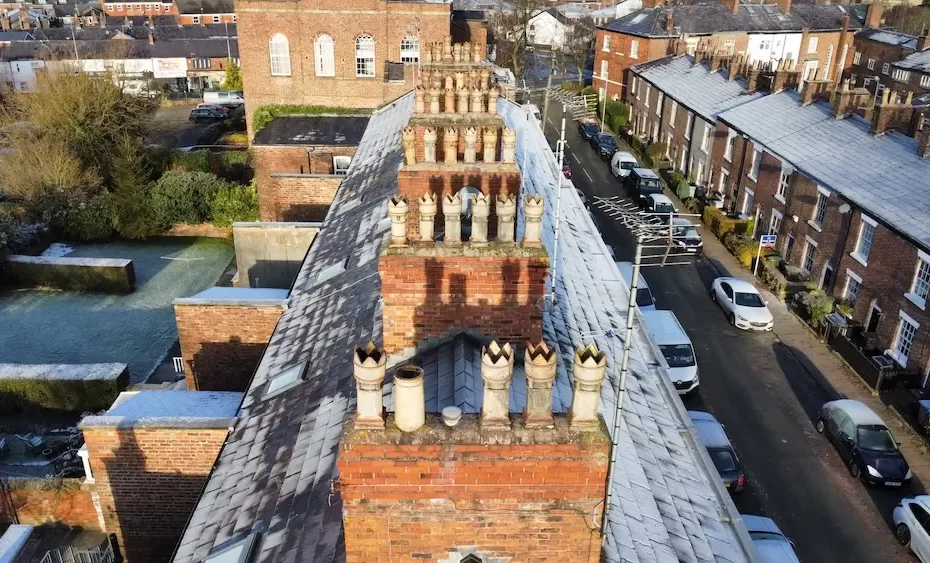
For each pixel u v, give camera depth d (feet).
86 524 58.80
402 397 20.79
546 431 21.35
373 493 21.63
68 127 147.33
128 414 51.44
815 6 231.71
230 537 30.40
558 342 39.09
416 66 132.46
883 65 210.38
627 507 28.99
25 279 121.70
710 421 73.46
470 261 31.86
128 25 319.47
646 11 217.77
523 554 22.89
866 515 68.39
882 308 92.68
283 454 34.88
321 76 144.46
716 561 27.96
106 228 141.69
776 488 71.72
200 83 270.67
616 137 202.90
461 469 21.30
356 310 46.80
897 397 84.94
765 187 126.41
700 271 120.78
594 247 62.64
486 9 274.57
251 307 61.93
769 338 100.99
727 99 153.89
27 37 276.21
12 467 74.08
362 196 73.97
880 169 102.78
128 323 110.63
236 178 160.56
